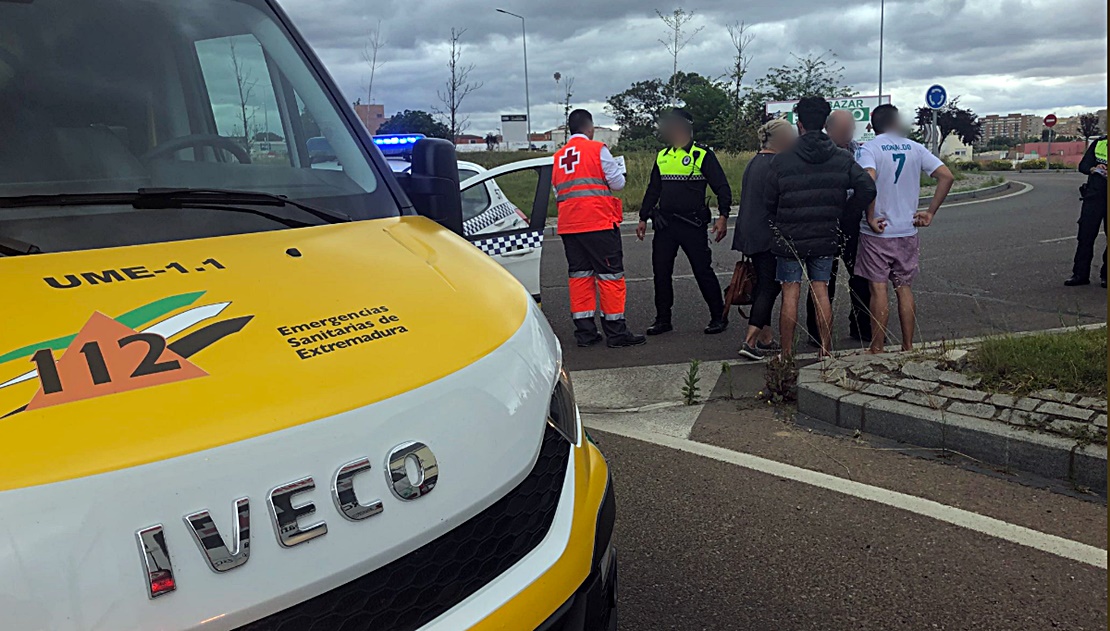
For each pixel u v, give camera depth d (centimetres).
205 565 121
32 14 225
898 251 577
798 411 502
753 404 527
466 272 205
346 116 263
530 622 158
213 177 226
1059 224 1380
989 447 413
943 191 569
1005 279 916
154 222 200
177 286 165
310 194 233
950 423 427
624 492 403
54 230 189
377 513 137
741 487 402
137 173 215
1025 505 369
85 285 161
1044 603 296
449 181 268
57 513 114
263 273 178
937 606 298
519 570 162
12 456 118
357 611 136
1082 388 439
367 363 153
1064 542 336
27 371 134
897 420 447
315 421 137
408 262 200
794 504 381
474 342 172
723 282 979
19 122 210
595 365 651
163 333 149
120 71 231
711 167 701
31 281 161
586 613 177
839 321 755
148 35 240
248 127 245
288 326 158
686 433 482
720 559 337
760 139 639
